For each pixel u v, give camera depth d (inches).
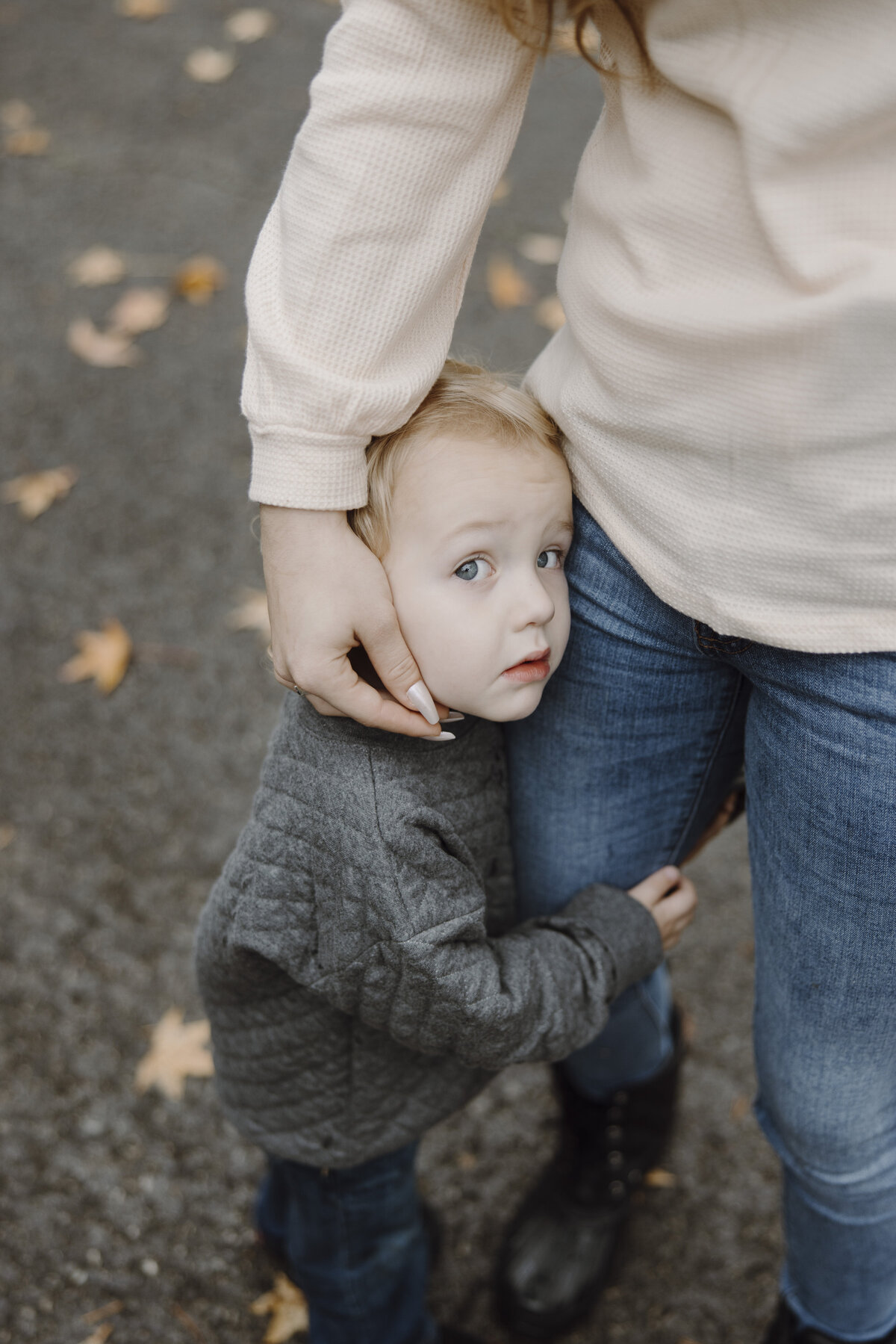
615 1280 65.3
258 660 97.3
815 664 36.7
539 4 34.1
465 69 34.7
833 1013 42.4
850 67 29.5
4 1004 75.9
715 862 84.8
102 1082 72.5
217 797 88.0
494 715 40.1
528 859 50.2
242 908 41.9
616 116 36.3
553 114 159.6
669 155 33.8
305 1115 48.4
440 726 40.9
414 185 35.3
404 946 38.9
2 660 96.7
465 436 38.8
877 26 29.2
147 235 138.4
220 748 91.3
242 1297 64.1
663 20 32.5
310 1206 52.2
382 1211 52.4
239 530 107.5
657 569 38.5
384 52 34.4
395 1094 47.9
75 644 98.1
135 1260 65.3
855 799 37.5
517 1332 62.9
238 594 102.4
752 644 38.4
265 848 41.3
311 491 36.6
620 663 42.9
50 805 87.1
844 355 31.5
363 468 37.6
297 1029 45.9
